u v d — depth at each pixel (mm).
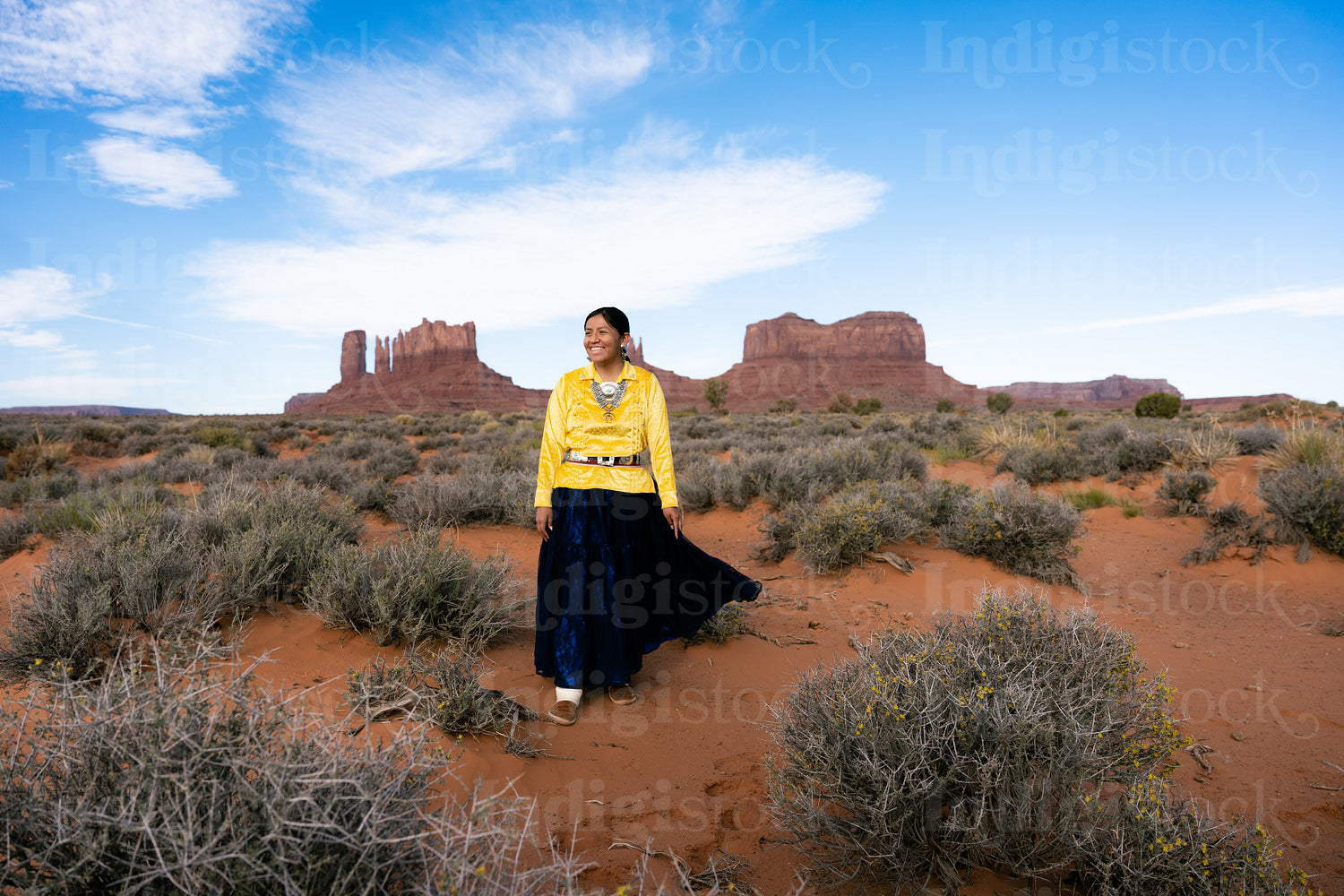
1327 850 2512
